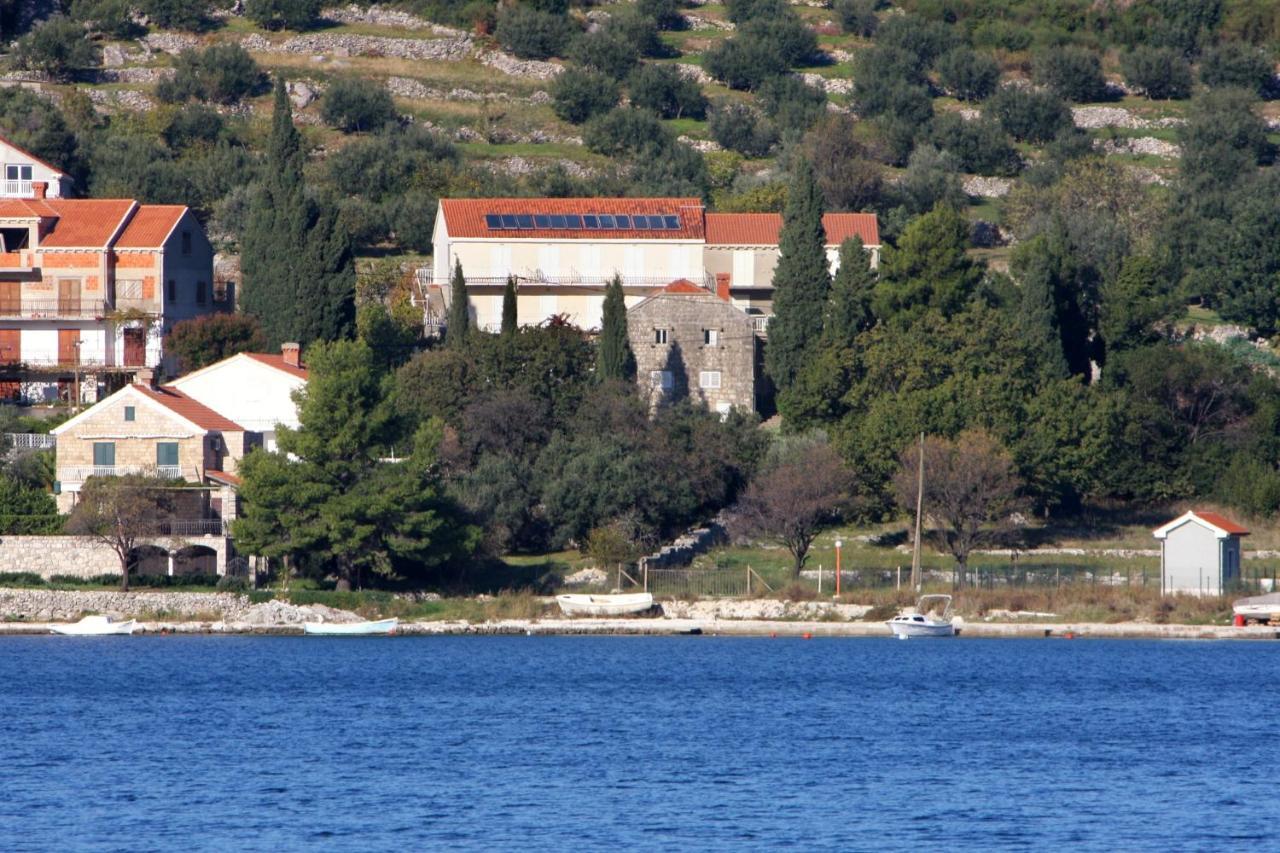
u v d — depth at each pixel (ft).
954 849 649.61
